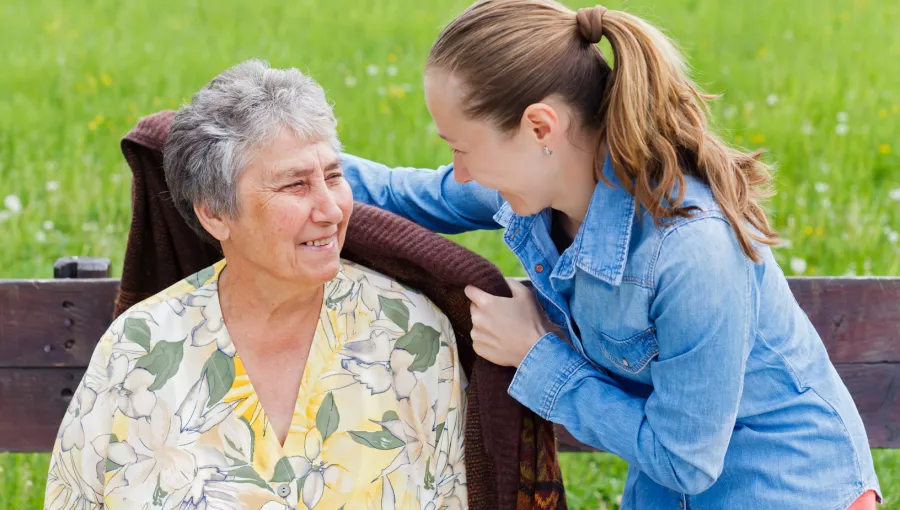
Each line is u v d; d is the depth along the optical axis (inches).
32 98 247.1
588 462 134.3
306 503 77.6
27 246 178.1
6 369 105.4
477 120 69.5
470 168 72.6
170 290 80.3
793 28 303.0
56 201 190.4
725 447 70.8
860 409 107.1
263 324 79.9
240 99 73.1
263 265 76.7
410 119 233.6
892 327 104.9
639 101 66.7
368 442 79.0
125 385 77.1
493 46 68.2
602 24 69.0
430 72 71.0
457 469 83.1
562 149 70.5
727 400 69.1
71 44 282.8
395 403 80.4
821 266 174.1
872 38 294.4
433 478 81.7
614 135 67.5
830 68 265.3
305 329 80.5
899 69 268.2
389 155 209.9
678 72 69.6
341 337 80.4
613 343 73.9
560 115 69.3
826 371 77.0
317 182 74.3
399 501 79.7
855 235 179.0
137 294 92.4
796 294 104.3
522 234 80.4
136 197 88.2
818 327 105.0
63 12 315.6
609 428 73.8
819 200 194.7
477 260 80.4
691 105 70.0
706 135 70.1
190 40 288.7
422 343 81.5
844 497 74.1
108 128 229.0
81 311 104.3
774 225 190.2
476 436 83.7
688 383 69.0
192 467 76.4
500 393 80.6
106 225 184.1
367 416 79.3
